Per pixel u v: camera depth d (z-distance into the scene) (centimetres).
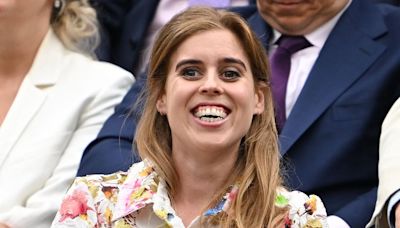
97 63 1365
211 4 1515
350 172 1195
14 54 1329
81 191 977
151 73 997
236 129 950
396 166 1024
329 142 1205
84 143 1288
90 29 1405
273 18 1301
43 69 1331
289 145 1200
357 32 1280
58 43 1369
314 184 1189
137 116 1209
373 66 1248
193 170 958
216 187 962
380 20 1290
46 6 1354
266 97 1004
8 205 1237
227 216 945
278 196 966
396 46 1262
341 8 1292
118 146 1236
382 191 1019
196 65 957
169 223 940
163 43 980
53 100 1309
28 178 1252
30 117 1287
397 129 1061
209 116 945
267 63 1002
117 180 988
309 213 963
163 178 968
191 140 945
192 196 964
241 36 978
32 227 1216
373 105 1220
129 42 1537
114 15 1548
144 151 990
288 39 1305
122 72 1358
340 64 1255
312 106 1226
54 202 1230
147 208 956
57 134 1278
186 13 987
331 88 1236
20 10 1307
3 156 1259
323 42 1295
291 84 1277
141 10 1540
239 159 983
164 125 1001
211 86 941
